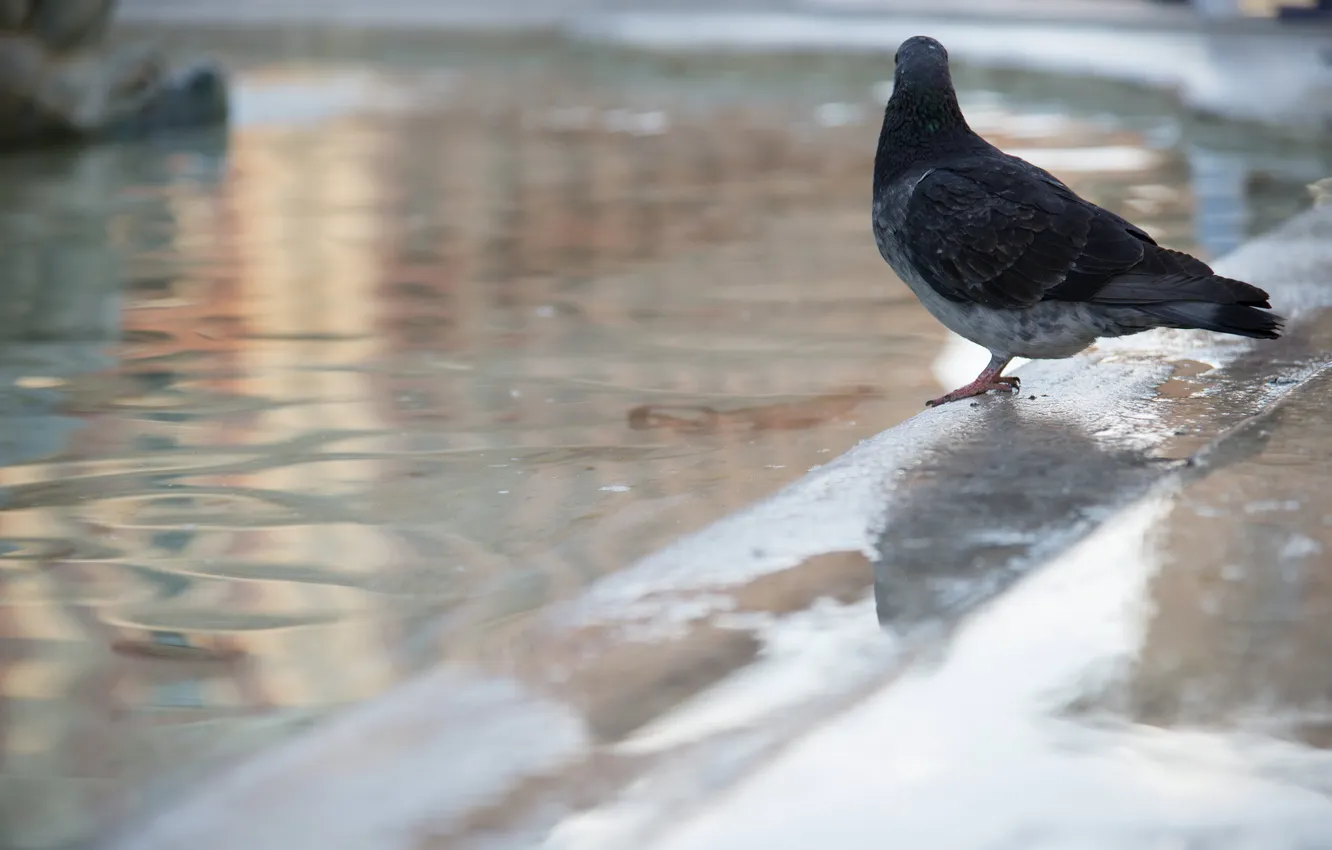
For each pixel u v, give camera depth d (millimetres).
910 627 3584
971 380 7027
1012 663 3340
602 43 31531
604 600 3969
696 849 2723
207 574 4812
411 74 27859
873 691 3271
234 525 5285
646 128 18703
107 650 4211
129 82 18125
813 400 6797
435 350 7945
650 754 3123
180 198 13469
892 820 2770
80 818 3215
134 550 5055
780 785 2910
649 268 10133
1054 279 5398
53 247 11031
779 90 23984
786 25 31016
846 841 2717
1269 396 5695
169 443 6309
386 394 7070
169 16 39656
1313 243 8281
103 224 12070
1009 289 5500
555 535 5078
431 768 3184
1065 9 30531
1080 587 3709
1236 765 2916
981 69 22016
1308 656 3303
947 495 4512
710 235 11328
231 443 6305
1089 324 5441
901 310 8648
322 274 10047
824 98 22469
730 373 7344
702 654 3561
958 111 5973
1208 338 6695
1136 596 3637
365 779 3182
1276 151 14453
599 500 5453
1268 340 6574
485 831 2910
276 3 43438
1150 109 18453
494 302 9148
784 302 8953
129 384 7273
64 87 17109
